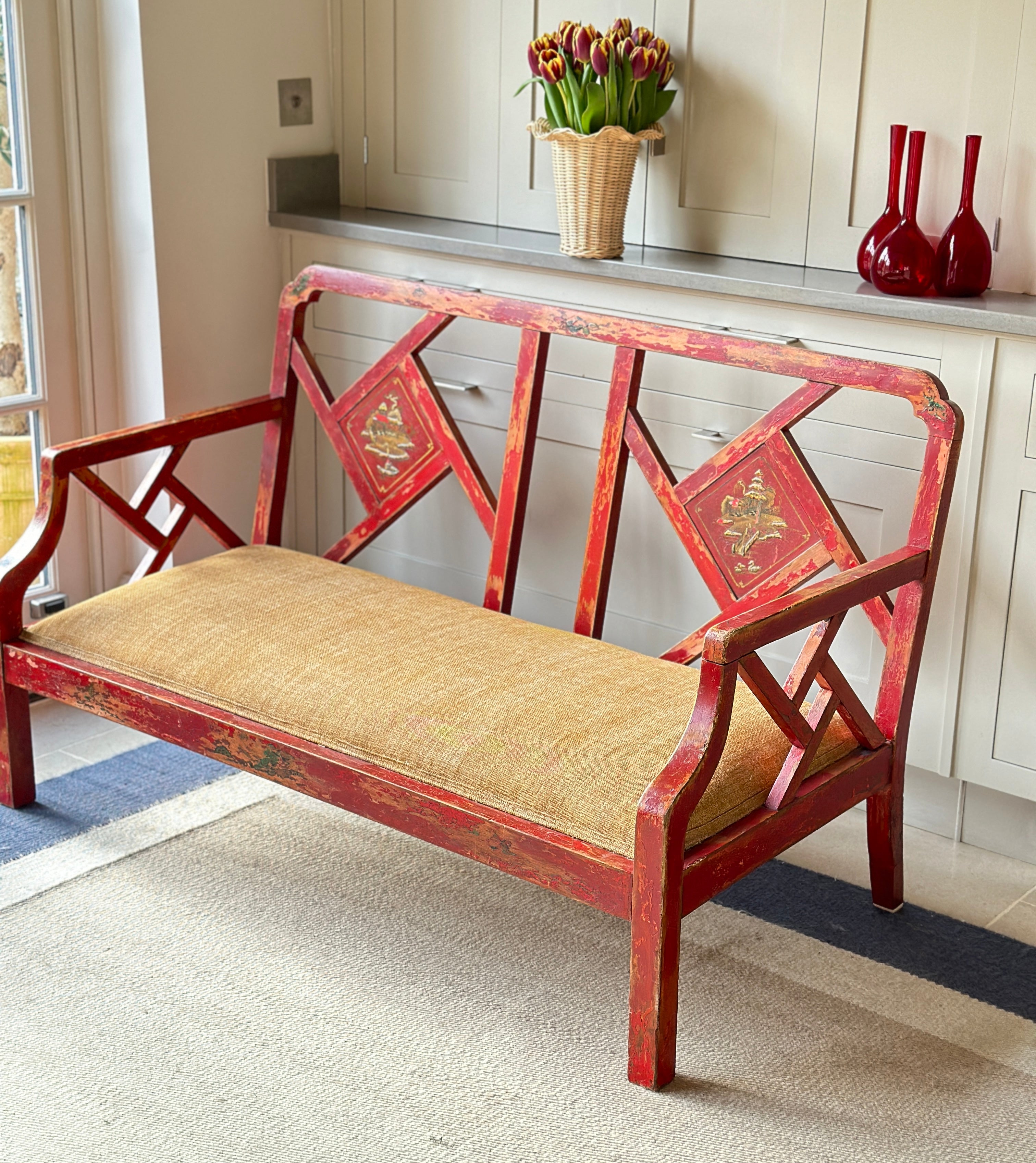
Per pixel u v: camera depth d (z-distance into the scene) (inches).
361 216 125.4
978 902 96.0
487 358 115.3
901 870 93.6
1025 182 95.8
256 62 122.3
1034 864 101.0
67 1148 71.7
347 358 125.6
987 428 92.3
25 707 102.4
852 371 87.5
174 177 118.5
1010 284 98.1
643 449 96.6
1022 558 92.9
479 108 120.6
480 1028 81.6
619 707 84.1
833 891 96.9
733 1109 75.5
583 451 111.8
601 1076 77.9
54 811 104.3
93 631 96.8
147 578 102.6
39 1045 79.0
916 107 99.4
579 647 92.8
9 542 124.0
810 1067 79.0
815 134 104.0
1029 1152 72.9
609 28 112.2
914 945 90.7
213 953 87.8
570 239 106.9
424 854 99.9
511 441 102.0
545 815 76.9
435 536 124.7
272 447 114.3
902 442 96.0
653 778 77.0
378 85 126.7
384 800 82.0
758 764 80.4
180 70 116.7
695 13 107.7
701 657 95.0
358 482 111.9
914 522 86.1
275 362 113.7
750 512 93.2
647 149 112.7
